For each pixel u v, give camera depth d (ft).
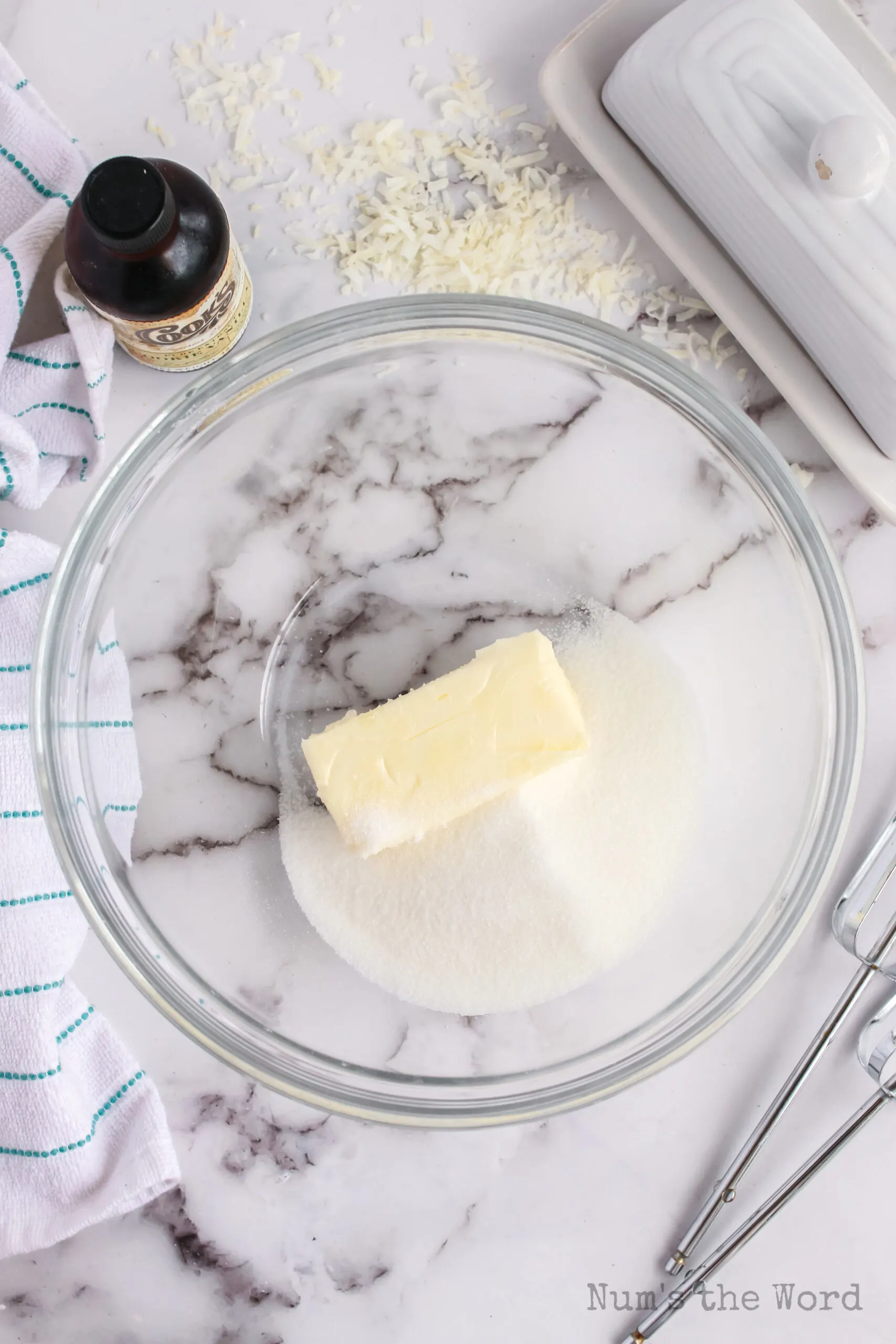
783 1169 1.79
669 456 1.74
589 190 1.77
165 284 1.56
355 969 1.73
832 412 1.70
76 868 1.66
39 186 1.69
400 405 1.76
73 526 1.65
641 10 1.67
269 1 1.74
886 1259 1.79
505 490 1.78
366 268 1.76
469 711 1.65
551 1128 1.78
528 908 1.69
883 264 1.56
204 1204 1.78
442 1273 1.78
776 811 1.74
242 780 1.77
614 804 1.71
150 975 1.70
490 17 1.75
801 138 1.57
